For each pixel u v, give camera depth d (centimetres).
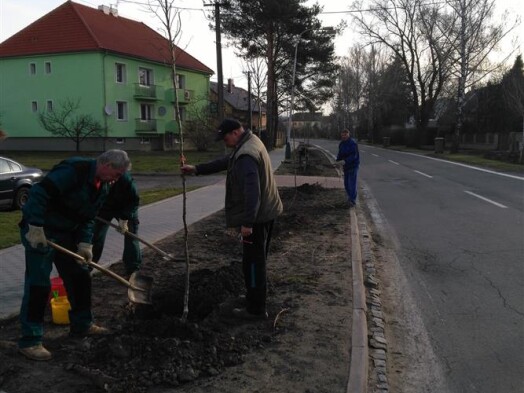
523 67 3638
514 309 530
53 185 367
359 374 359
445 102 5225
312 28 3859
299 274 611
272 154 3775
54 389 328
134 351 365
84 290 408
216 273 559
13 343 392
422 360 418
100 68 3784
